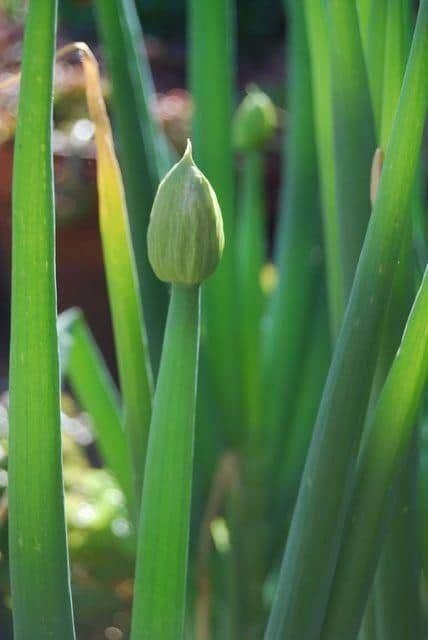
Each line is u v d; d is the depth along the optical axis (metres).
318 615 0.43
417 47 0.39
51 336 0.40
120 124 0.59
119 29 0.58
